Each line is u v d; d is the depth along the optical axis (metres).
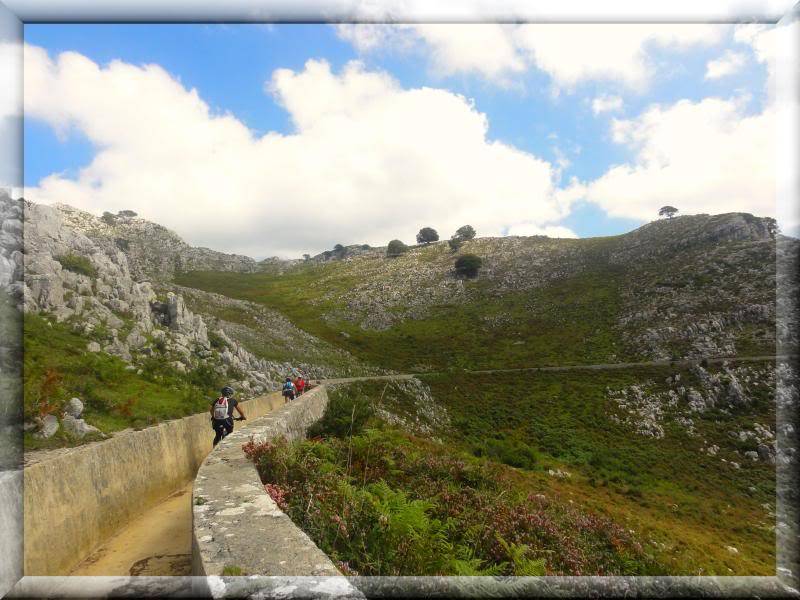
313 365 64.69
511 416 60.19
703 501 33.75
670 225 152.00
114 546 6.19
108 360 15.59
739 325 84.62
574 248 163.50
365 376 68.81
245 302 104.88
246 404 17.50
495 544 6.57
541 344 97.69
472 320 120.06
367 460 9.14
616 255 143.75
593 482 33.78
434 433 46.50
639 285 116.06
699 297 98.38
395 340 107.25
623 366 79.00
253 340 63.72
